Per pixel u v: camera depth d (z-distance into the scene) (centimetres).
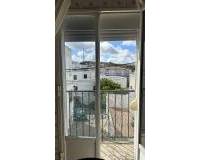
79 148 313
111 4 295
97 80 312
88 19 305
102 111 335
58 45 291
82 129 319
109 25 309
